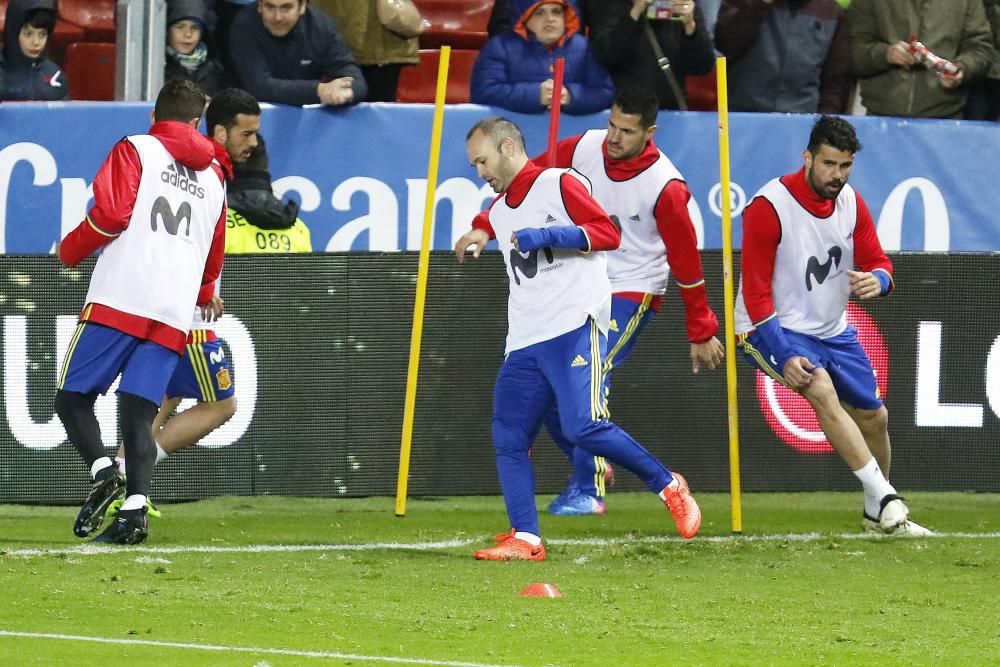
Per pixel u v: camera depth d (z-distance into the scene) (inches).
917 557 933.2
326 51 1193.4
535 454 1170.6
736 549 959.0
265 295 1132.5
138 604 745.6
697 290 1080.8
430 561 898.7
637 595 795.4
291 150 1162.6
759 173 1207.6
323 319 1141.7
